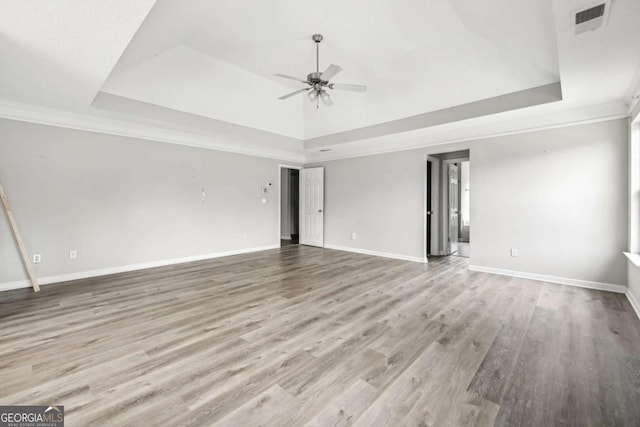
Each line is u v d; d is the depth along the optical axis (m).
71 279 4.10
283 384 1.80
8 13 1.81
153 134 4.83
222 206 5.84
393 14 3.08
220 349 2.21
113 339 2.36
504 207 4.40
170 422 1.48
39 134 3.83
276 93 5.11
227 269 4.76
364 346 2.27
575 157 3.83
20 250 3.71
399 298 3.37
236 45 3.71
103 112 3.96
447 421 1.50
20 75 2.77
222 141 5.63
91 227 4.27
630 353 2.16
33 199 3.81
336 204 6.75
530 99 3.60
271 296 3.43
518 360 2.07
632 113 3.31
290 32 3.41
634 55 2.37
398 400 1.65
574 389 1.75
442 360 2.07
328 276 4.34
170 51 3.77
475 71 3.69
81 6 1.76
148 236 4.85
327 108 5.41
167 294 3.48
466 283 3.98
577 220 3.84
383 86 4.48
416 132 4.87
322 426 1.46
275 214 6.86
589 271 3.77
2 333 2.46
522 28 2.60
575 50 2.30
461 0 2.62
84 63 2.52
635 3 1.73
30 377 1.84
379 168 5.97
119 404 1.60
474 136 4.68
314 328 2.58
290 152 6.75
